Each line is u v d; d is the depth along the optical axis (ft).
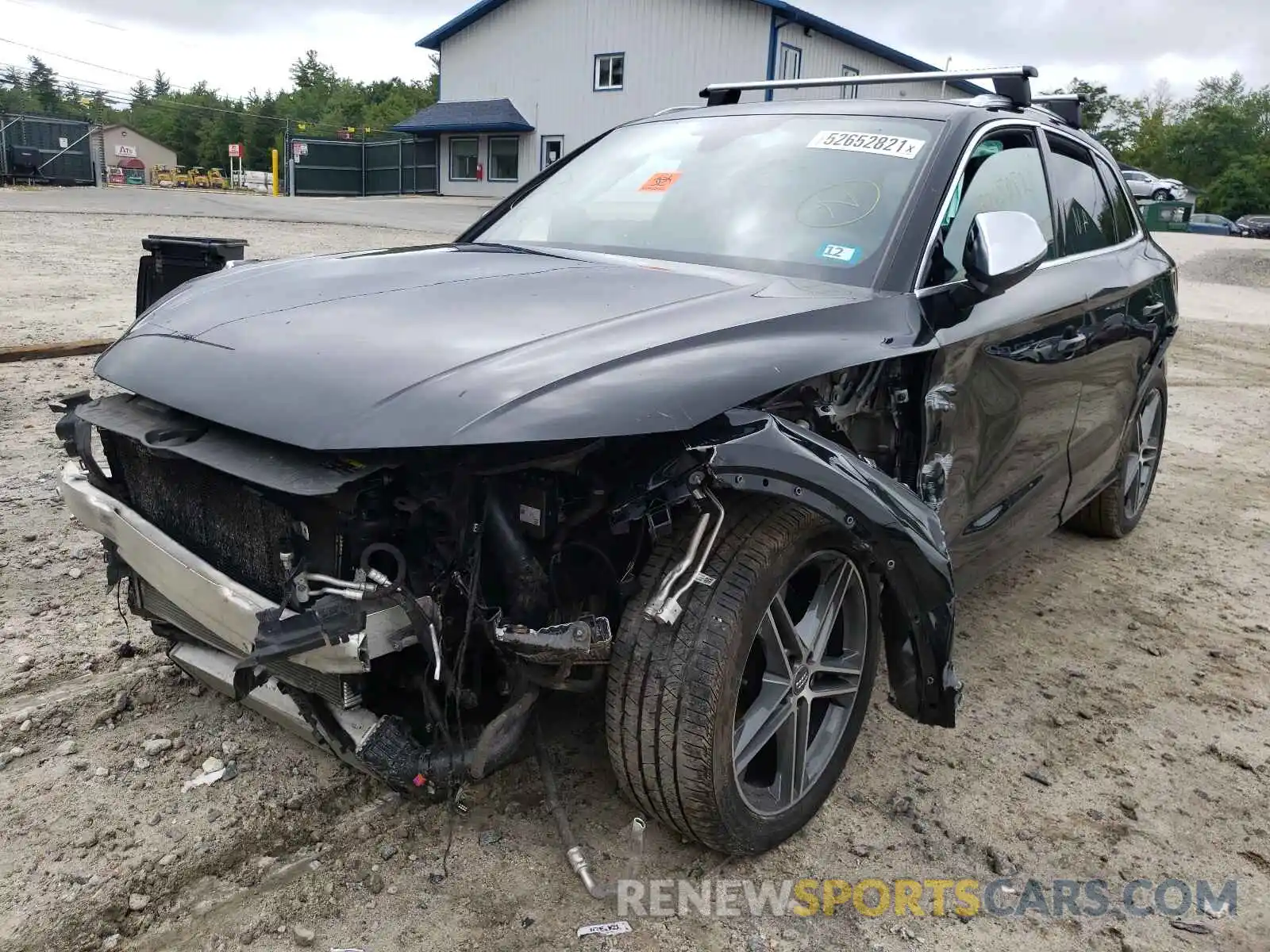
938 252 9.76
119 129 210.38
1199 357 39.99
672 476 6.80
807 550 7.76
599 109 114.93
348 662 6.53
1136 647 13.03
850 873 8.25
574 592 7.47
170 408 7.86
